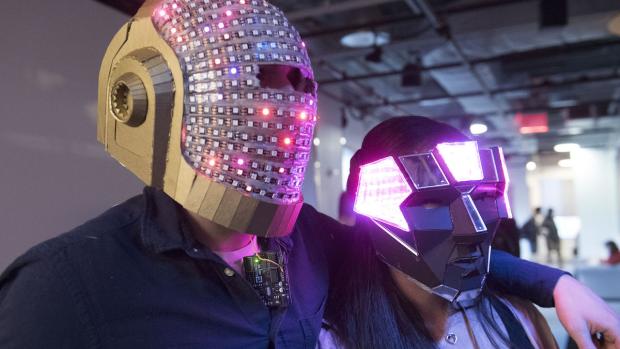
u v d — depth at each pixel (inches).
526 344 36.3
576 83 255.6
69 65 106.7
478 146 31.4
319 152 255.9
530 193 582.9
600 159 522.9
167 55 21.2
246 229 21.5
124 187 118.3
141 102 21.2
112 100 22.2
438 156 30.3
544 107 320.8
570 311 34.2
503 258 39.4
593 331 33.9
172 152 21.3
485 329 35.6
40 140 99.7
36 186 98.2
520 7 171.6
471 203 30.4
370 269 35.5
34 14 99.9
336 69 234.5
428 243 30.9
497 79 264.1
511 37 186.9
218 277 25.3
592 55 227.9
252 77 20.8
